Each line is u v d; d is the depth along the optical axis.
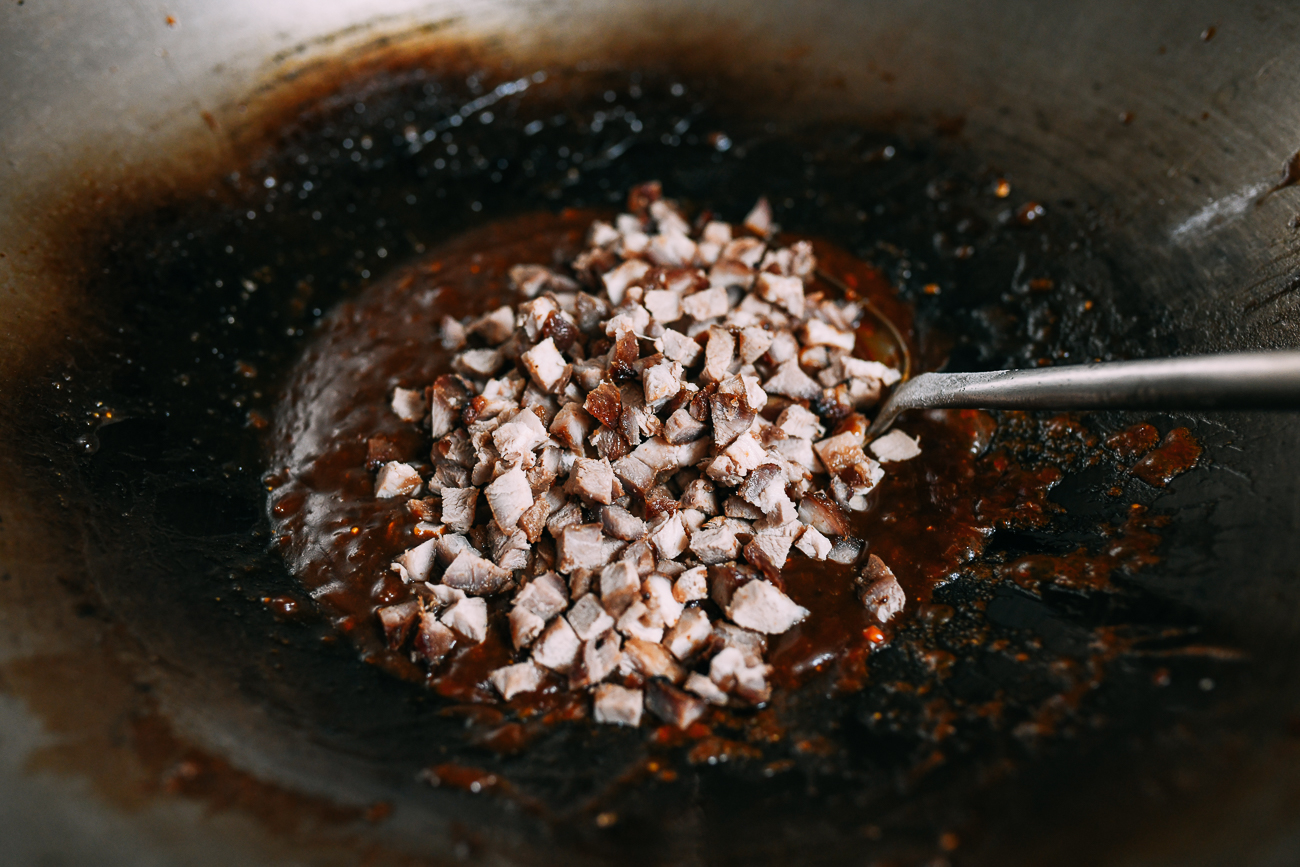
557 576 0.21
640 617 0.20
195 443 0.23
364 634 0.20
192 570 0.20
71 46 0.24
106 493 0.21
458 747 0.18
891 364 0.25
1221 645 0.17
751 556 0.21
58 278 0.23
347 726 0.18
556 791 0.18
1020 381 0.20
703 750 0.19
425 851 0.16
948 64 0.27
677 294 0.24
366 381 0.25
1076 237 0.25
